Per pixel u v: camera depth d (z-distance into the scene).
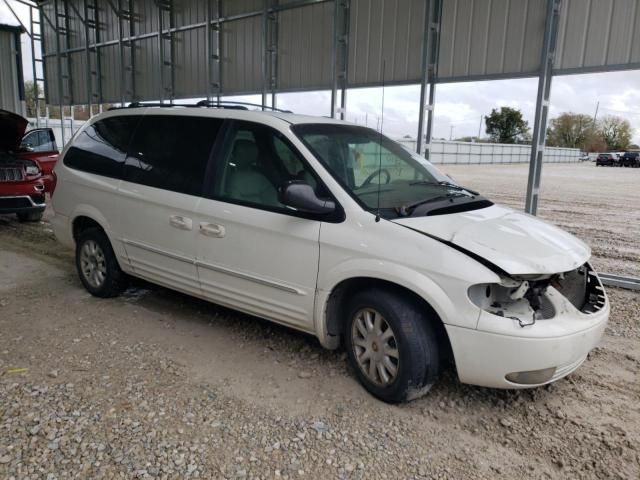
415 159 4.18
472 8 7.35
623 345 4.10
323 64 9.31
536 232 3.25
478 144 42.38
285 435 2.77
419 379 2.96
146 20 13.07
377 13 8.47
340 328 3.41
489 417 3.02
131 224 4.37
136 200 4.30
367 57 8.72
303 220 3.33
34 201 8.04
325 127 3.82
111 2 13.36
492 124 56.78
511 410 3.10
